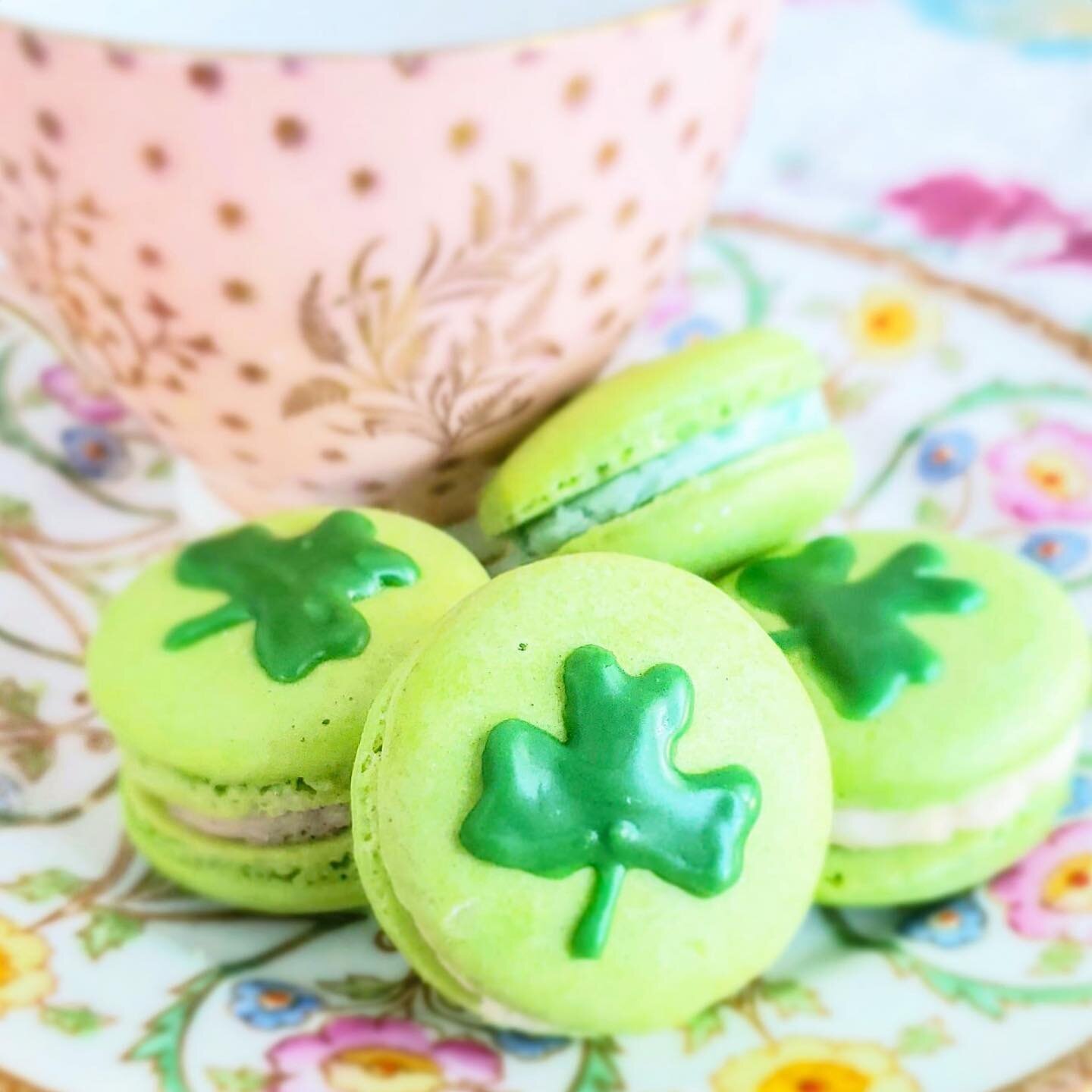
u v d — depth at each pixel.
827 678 0.22
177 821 0.22
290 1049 0.19
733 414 0.23
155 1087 0.19
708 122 0.22
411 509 0.25
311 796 0.21
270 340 0.22
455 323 0.22
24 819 0.22
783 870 0.20
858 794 0.21
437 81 0.20
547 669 0.20
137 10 0.25
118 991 0.20
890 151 0.35
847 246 0.30
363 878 0.20
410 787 0.20
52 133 0.20
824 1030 0.20
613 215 0.22
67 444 0.27
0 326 0.28
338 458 0.24
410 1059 0.19
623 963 0.19
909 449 0.27
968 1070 0.19
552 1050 0.20
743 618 0.21
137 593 0.23
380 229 0.21
